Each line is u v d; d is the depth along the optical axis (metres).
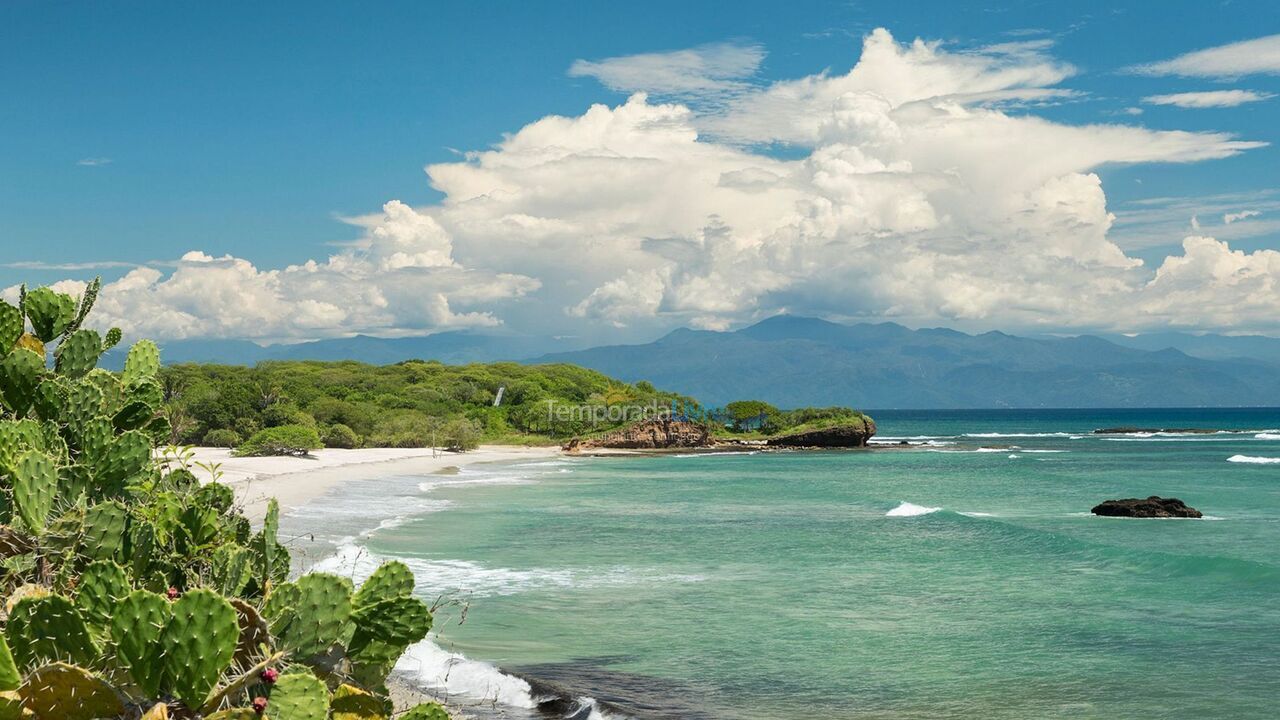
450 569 25.20
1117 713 13.75
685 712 13.43
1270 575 25.56
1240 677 15.75
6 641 4.28
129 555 5.79
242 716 4.07
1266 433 171.75
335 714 4.87
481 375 159.62
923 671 15.95
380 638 5.14
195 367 126.50
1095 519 43.03
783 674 15.64
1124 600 22.66
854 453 110.19
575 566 26.44
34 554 5.71
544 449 117.06
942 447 123.69
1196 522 41.66
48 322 7.93
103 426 6.57
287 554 6.27
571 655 16.56
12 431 6.31
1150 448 118.44
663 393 151.62
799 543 32.59
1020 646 17.81
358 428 107.00
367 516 37.69
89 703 4.00
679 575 25.22
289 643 4.92
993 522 37.97
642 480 66.94
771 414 136.12
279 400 102.19
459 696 13.51
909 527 37.50
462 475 71.06
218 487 6.72
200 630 4.00
